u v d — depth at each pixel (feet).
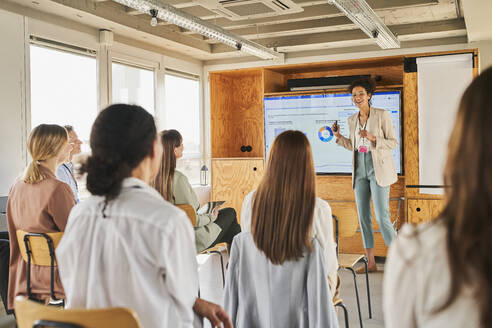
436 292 2.45
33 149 8.91
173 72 23.94
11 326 11.51
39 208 8.75
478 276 2.31
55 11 16.31
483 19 17.33
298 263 6.57
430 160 16.35
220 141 23.12
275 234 6.48
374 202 15.89
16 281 9.05
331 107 19.62
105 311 3.79
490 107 2.39
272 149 6.65
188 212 11.59
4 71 14.93
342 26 20.83
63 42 17.16
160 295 4.19
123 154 4.26
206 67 26.55
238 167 21.42
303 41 23.30
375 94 18.63
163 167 11.50
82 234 4.33
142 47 21.43
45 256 8.51
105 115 4.32
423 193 16.49
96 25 18.24
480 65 21.70
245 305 6.89
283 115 20.47
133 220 4.15
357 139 16.05
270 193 6.55
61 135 9.11
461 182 2.44
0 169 14.80
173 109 24.18
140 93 21.63
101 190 4.27
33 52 16.24
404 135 16.96
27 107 15.67
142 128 4.35
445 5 18.44
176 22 15.40
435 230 2.56
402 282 2.59
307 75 22.29
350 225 10.84
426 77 16.35
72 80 17.80
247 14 17.54
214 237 13.02
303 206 6.45
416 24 21.21
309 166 6.53
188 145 25.48
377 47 23.50
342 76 20.02
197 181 26.13
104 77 19.12
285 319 6.62
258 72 22.30
